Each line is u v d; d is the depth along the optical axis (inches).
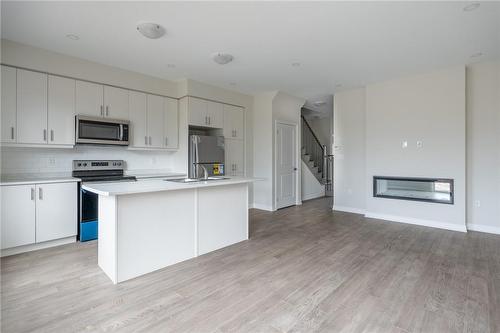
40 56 128.0
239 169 214.5
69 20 103.0
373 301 79.4
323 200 271.1
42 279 93.1
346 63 149.4
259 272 99.5
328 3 92.1
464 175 153.6
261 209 221.1
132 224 93.7
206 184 111.4
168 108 179.9
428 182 166.9
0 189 111.0
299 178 243.8
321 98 237.5
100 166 157.8
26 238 117.8
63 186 129.0
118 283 90.2
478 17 100.6
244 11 97.3
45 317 71.2
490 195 150.3
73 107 138.9
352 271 100.2
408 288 87.0
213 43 123.9
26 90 124.5
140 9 95.7
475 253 118.1
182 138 182.5
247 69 159.2
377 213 187.8
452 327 67.1
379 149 185.9
